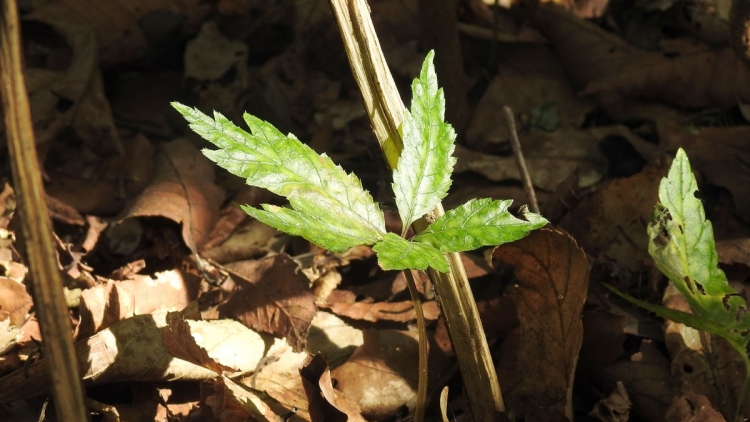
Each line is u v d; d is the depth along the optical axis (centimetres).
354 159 84
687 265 52
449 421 59
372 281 69
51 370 45
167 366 58
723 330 52
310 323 61
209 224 70
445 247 49
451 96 81
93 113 81
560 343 57
